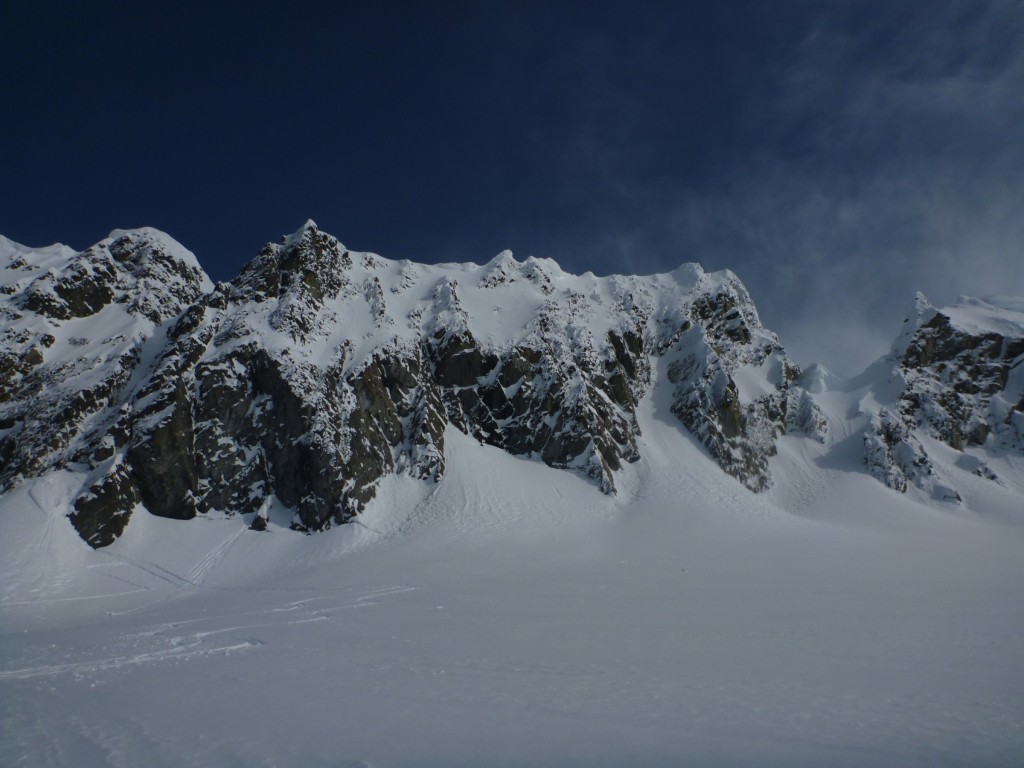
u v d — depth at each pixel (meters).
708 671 16.67
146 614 35.88
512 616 27.42
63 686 16.95
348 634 24.39
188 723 12.73
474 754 10.54
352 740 11.35
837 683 15.30
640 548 53.53
